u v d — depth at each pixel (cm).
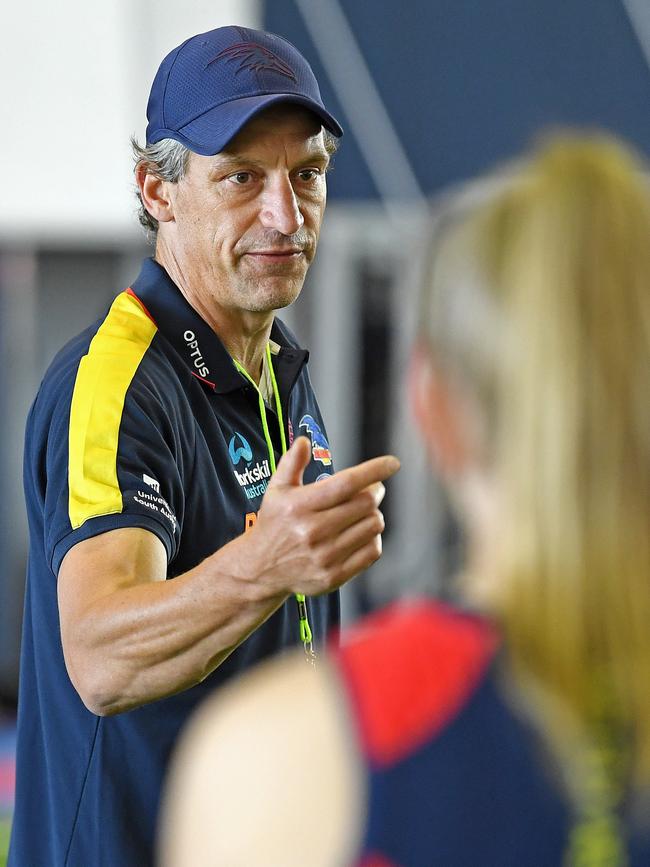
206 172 389
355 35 1207
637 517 163
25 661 393
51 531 337
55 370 369
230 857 162
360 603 962
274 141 389
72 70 1182
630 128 1212
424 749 163
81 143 1189
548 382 163
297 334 1296
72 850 360
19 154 1198
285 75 398
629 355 164
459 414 174
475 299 172
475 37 1217
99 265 1324
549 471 162
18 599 1310
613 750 165
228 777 166
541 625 164
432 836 160
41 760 382
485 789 162
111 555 324
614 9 1205
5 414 1324
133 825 354
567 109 1212
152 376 363
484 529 173
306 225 402
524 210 175
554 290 166
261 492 400
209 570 303
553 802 162
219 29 410
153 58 1175
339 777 163
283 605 396
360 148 1217
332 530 285
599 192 172
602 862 162
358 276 1273
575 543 162
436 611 175
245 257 392
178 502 358
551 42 1212
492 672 166
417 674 168
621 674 164
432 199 1208
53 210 1202
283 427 430
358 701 166
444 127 1220
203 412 385
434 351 177
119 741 356
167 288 395
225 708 174
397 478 979
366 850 160
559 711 164
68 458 340
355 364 1284
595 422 162
